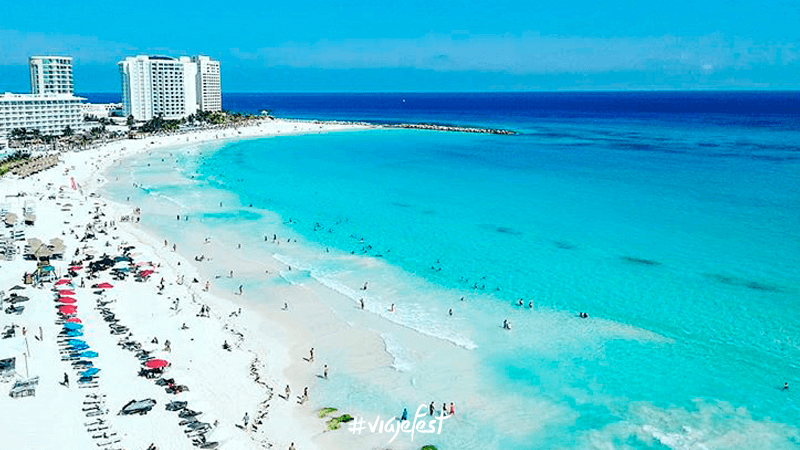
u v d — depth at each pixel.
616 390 43.91
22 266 64.56
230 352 47.66
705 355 48.53
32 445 33.69
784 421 39.84
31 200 98.62
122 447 33.88
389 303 59.81
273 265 71.25
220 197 110.00
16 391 38.53
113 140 193.00
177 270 67.81
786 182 118.94
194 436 35.44
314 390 43.56
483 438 38.47
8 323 49.22
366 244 80.00
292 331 53.38
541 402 42.53
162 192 114.19
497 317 56.41
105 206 98.81
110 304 55.03
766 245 75.88
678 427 39.44
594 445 37.78
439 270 69.44
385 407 41.69
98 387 40.06
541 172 139.00
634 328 53.62
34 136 180.38
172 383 41.16
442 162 157.88
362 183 125.19
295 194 113.12
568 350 49.84
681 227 85.50
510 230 85.94
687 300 59.25
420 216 95.12
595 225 87.88
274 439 37.22
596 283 64.44
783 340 50.59
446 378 45.62
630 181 124.62
